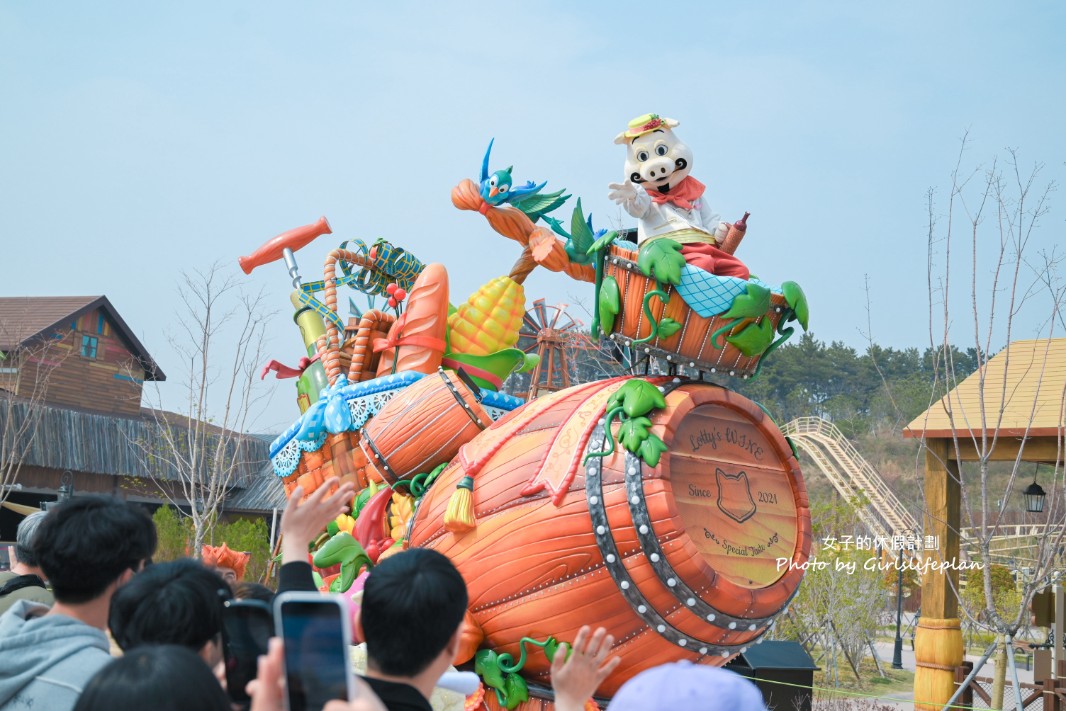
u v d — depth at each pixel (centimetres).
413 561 284
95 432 2794
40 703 307
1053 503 1036
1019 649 1434
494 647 629
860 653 2588
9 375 2958
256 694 212
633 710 200
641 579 569
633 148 690
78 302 3325
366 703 204
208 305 2234
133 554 349
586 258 757
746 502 612
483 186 793
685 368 655
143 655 222
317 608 209
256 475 3306
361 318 891
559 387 1032
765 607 591
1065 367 1288
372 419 747
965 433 1227
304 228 1012
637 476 573
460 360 812
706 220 695
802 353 7938
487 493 629
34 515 511
